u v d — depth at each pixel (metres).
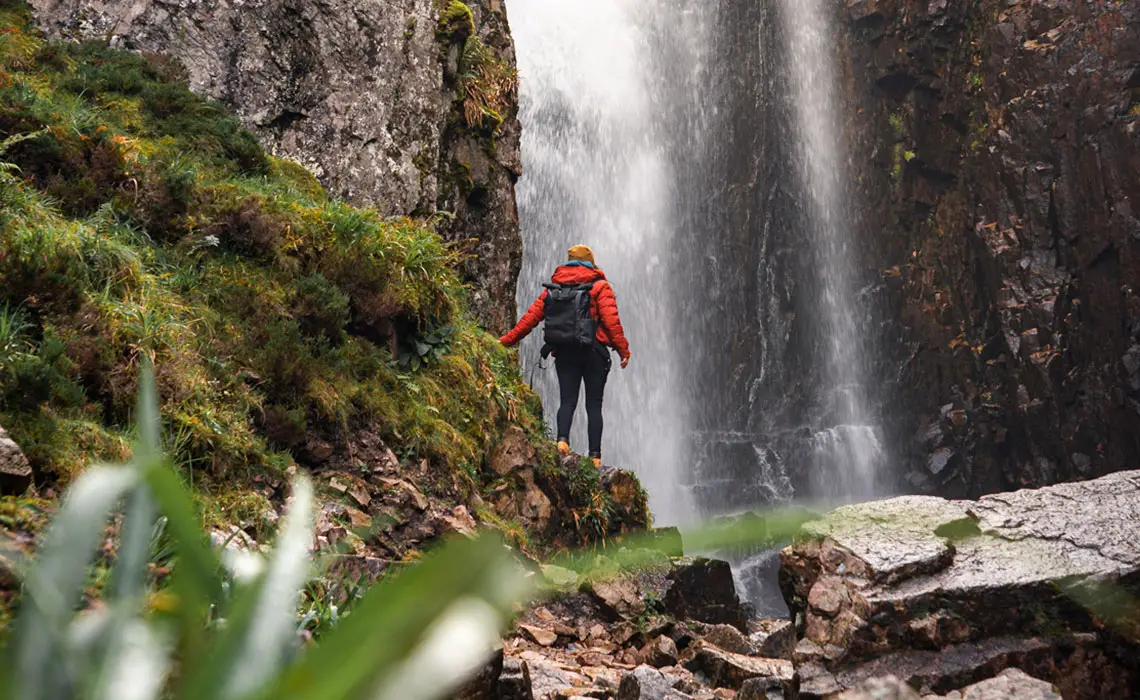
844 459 23.75
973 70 23.47
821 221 25.62
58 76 6.53
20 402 3.56
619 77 24.58
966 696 2.50
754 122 26.25
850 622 2.94
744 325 25.23
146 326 4.38
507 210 10.49
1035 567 2.98
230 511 4.13
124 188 5.36
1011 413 21.62
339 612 2.52
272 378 5.12
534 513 6.64
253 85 8.20
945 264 23.59
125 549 0.28
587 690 4.05
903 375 23.84
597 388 8.14
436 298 6.74
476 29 11.12
